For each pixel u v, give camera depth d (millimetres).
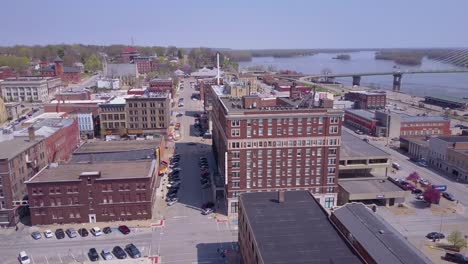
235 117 106312
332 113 110188
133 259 87000
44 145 124812
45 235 96812
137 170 110312
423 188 130875
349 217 82188
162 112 189625
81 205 103250
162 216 109188
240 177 110312
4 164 99000
